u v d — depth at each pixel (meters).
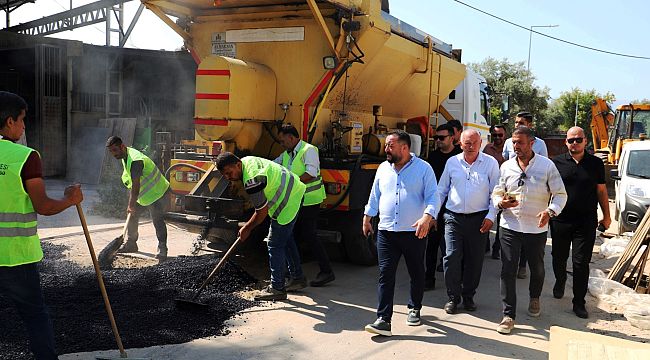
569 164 5.36
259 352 4.20
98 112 16.45
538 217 4.93
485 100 11.88
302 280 5.83
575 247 5.39
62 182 15.20
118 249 6.47
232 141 6.64
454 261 5.30
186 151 7.09
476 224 5.25
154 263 6.44
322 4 6.48
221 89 6.27
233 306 5.16
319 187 5.91
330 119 7.00
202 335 4.46
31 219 3.20
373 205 4.97
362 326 4.86
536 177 4.89
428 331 4.83
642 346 3.13
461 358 4.24
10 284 3.15
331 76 6.56
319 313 5.15
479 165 5.25
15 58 16.62
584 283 5.34
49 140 15.76
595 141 19.33
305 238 5.96
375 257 7.02
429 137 9.12
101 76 16.42
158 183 6.41
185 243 7.70
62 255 6.75
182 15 7.38
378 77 7.37
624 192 9.45
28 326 3.28
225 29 7.21
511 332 4.87
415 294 4.94
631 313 5.22
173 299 5.14
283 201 5.23
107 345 4.09
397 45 7.24
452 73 9.44
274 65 6.88
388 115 8.50
